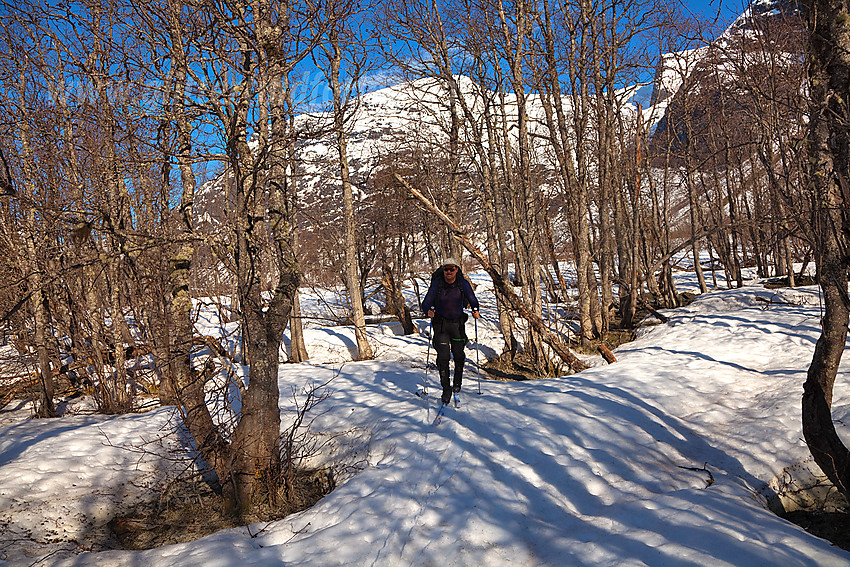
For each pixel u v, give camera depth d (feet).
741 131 50.88
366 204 57.88
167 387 24.56
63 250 27.55
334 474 19.07
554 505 14.51
